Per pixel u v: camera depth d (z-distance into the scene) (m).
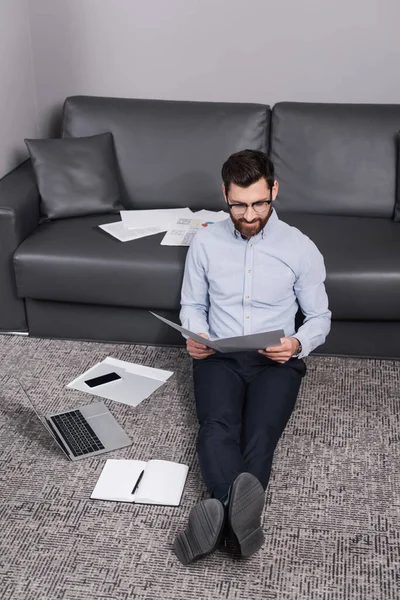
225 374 2.56
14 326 3.29
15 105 3.65
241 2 3.68
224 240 2.66
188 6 3.72
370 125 3.40
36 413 2.68
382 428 2.71
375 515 2.32
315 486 2.43
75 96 3.62
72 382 2.96
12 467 2.51
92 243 3.12
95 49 3.85
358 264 2.94
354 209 3.40
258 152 2.48
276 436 2.41
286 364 2.60
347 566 2.13
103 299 3.09
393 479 2.46
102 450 2.58
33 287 3.11
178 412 2.79
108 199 3.42
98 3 3.75
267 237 2.62
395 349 3.08
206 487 2.40
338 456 2.56
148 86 3.91
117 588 2.07
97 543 2.21
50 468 2.51
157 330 3.19
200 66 3.84
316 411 2.79
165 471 2.44
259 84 3.84
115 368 3.05
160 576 2.10
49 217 3.35
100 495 2.38
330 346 3.11
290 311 2.70
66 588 2.06
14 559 2.16
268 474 2.31
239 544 2.06
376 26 3.65
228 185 2.48
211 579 2.09
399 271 2.90
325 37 3.70
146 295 3.05
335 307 2.96
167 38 3.79
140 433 2.67
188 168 3.47
